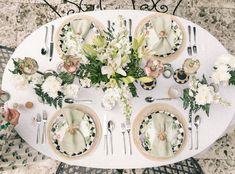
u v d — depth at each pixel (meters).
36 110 2.03
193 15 3.04
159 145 1.95
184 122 2.01
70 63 1.80
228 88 2.06
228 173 2.82
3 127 1.86
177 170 2.30
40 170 2.82
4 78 2.07
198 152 2.00
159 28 2.07
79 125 2.00
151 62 1.76
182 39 2.08
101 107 2.03
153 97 2.03
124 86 1.81
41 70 2.05
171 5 3.02
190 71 1.96
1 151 1.92
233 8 3.06
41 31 2.10
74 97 2.02
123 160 1.99
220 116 2.03
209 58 2.08
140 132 1.98
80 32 2.06
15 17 3.06
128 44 1.72
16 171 2.79
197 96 1.86
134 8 2.80
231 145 2.84
